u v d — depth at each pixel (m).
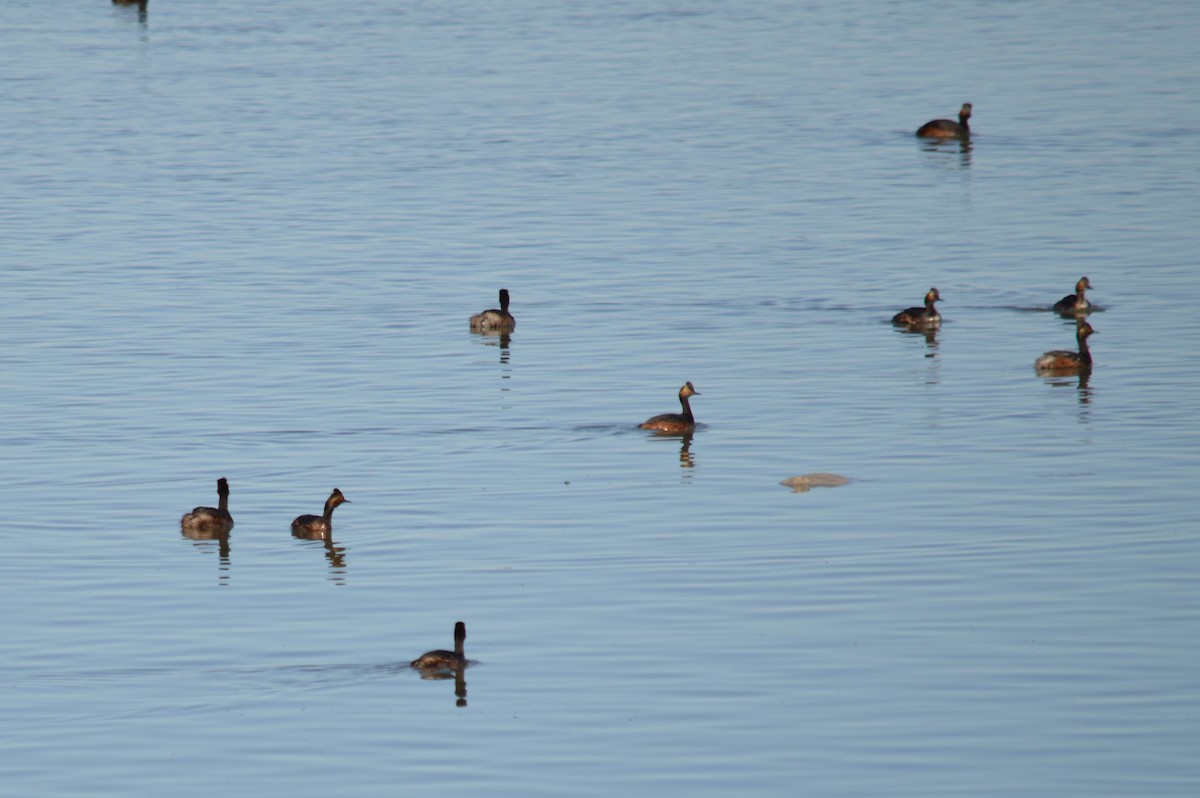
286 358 56.72
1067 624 34.66
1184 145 92.25
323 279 68.06
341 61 128.38
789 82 116.44
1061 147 93.56
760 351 57.31
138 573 38.28
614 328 60.47
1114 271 67.19
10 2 163.88
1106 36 130.12
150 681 32.50
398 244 74.19
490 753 29.53
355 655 33.62
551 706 31.33
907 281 66.62
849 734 30.14
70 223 78.50
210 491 44.03
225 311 62.97
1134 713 30.75
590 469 45.50
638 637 34.38
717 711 31.05
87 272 69.12
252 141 99.75
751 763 29.09
